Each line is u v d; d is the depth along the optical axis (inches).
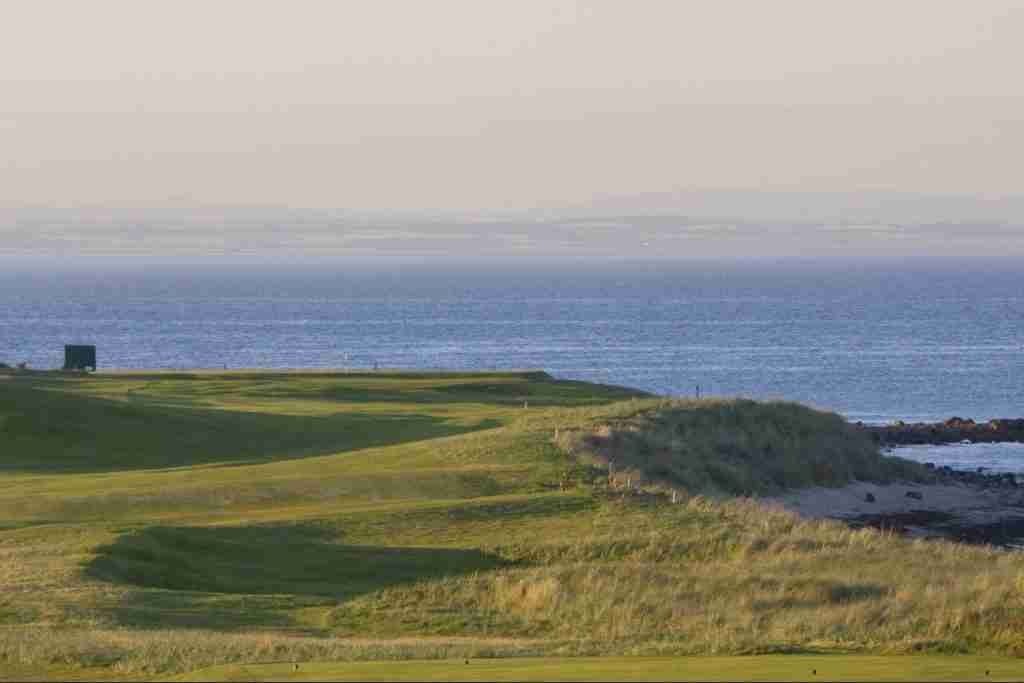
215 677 1266.0
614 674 1198.3
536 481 3100.4
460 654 1462.8
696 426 3860.7
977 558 2404.0
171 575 2199.8
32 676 1393.9
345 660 1409.9
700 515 2768.2
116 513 2866.6
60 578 2052.2
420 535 2608.3
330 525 2662.4
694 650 1507.1
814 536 2561.5
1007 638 1601.9
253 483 3078.2
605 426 3666.3
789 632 1755.7
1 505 2901.1
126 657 1473.9
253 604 2010.3
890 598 1946.4
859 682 1135.0
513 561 2385.6
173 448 3969.0
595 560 2378.2
